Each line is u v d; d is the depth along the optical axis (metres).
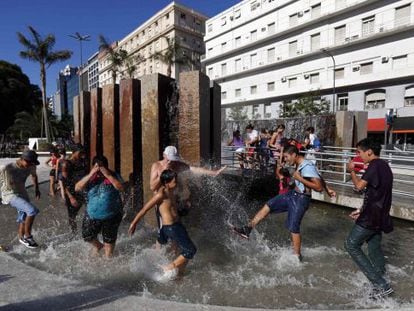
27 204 4.88
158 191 4.08
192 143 5.88
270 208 4.88
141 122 6.15
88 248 4.95
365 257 3.49
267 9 40.19
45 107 32.78
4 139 41.84
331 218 7.01
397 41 28.81
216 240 5.45
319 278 4.04
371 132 31.44
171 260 4.50
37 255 4.70
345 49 32.59
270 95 40.69
